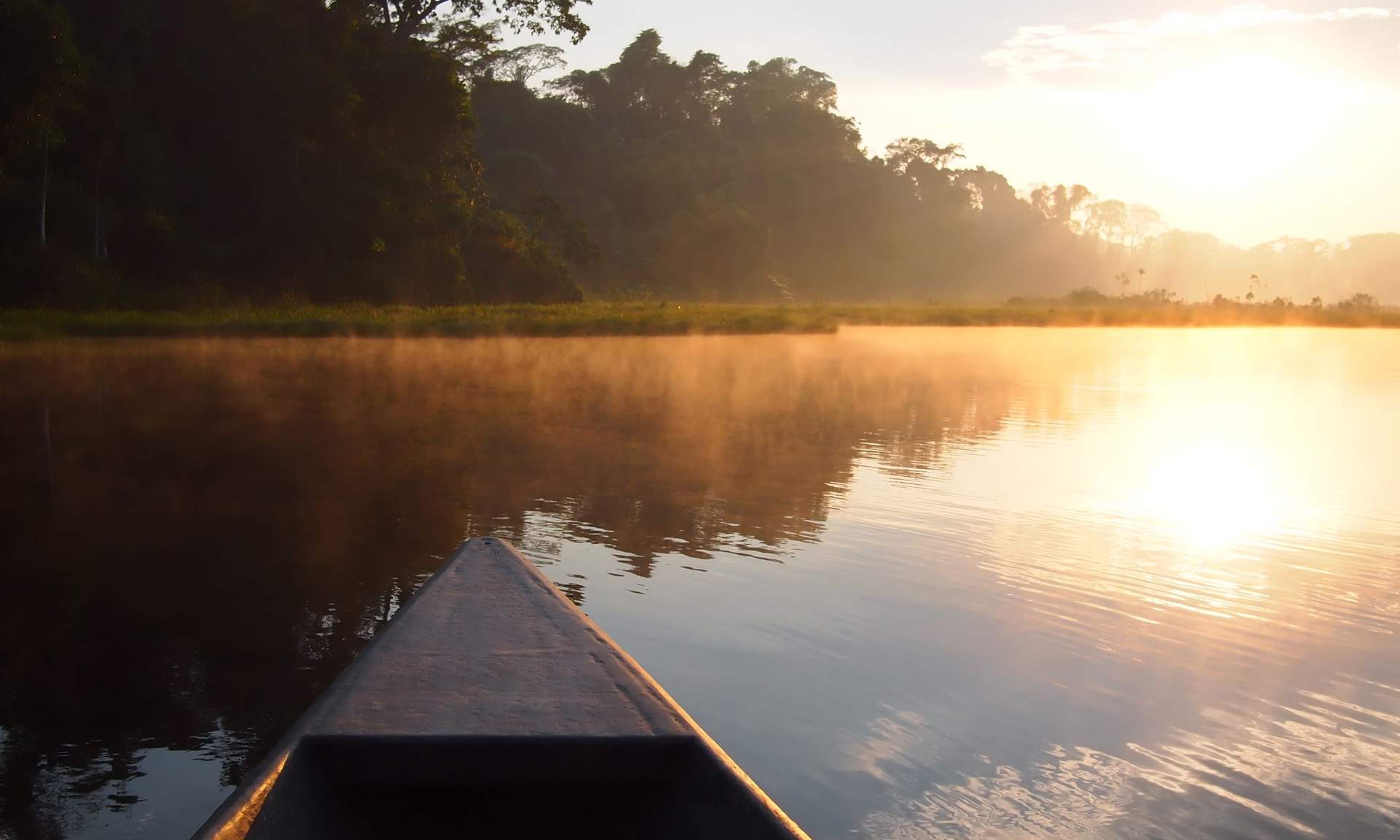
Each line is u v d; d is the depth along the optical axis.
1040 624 4.32
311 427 9.24
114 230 25.91
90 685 3.52
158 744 3.12
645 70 89.06
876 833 2.69
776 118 89.62
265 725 3.26
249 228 29.06
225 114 28.16
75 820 2.69
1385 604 4.70
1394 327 49.25
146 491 6.50
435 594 2.59
